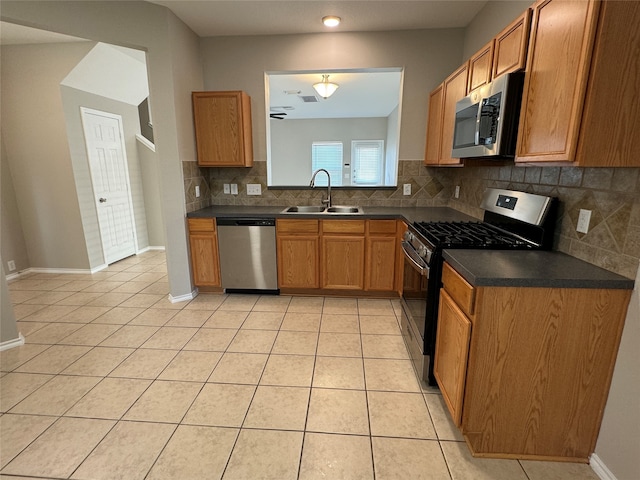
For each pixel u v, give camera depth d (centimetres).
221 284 336
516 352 141
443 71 326
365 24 306
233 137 322
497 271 141
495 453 154
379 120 855
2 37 341
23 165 392
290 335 260
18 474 145
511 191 210
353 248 314
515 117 163
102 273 418
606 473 142
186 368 219
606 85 117
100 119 427
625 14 112
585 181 154
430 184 352
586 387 143
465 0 261
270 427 170
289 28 315
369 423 173
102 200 434
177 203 310
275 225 316
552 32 135
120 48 365
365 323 279
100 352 238
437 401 189
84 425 171
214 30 319
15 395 193
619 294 132
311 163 884
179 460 151
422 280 199
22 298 337
